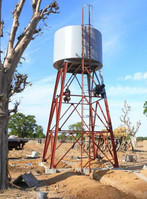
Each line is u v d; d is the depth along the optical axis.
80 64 20.89
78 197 10.73
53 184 14.07
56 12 13.80
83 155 33.69
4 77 12.62
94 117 21.81
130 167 22.55
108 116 20.94
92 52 20.39
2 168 12.16
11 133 74.88
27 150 39.97
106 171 16.25
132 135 44.41
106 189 11.43
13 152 35.56
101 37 21.98
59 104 19.64
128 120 44.09
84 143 40.12
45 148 23.95
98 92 20.62
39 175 17.83
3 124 12.41
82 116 18.78
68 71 23.00
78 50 20.03
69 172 17.11
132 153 38.50
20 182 14.40
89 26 20.73
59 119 19.64
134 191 10.77
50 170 18.94
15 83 13.15
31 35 13.43
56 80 22.75
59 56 20.61
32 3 13.84
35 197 10.59
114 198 10.18
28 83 13.56
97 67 21.56
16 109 13.20
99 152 35.00
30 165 23.77
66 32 20.47
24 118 76.12
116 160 20.41
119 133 42.22
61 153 36.41
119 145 40.38
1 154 12.23
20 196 10.74
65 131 19.80
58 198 10.60
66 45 20.23
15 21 13.08
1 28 12.93
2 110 12.33
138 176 13.95
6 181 12.31
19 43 13.26
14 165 23.72
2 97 12.23
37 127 79.50
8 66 12.79
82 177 14.82
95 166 20.16
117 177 14.05
